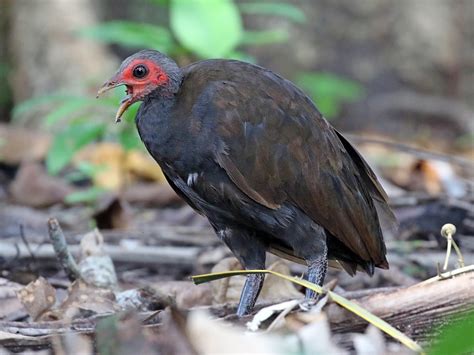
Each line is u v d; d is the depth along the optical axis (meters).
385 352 6.95
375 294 7.59
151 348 6.68
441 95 21.31
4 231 12.98
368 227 8.68
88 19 19.56
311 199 8.36
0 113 20.52
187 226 13.18
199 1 13.18
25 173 14.72
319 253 8.47
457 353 5.68
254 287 8.63
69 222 13.12
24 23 19.83
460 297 7.17
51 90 19.08
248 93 8.25
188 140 8.20
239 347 6.37
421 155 13.26
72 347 6.98
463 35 21.56
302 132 8.32
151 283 10.36
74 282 9.25
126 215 12.45
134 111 12.73
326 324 6.77
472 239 11.70
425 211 11.96
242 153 8.19
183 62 13.91
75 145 13.77
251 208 8.34
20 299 8.79
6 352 7.16
